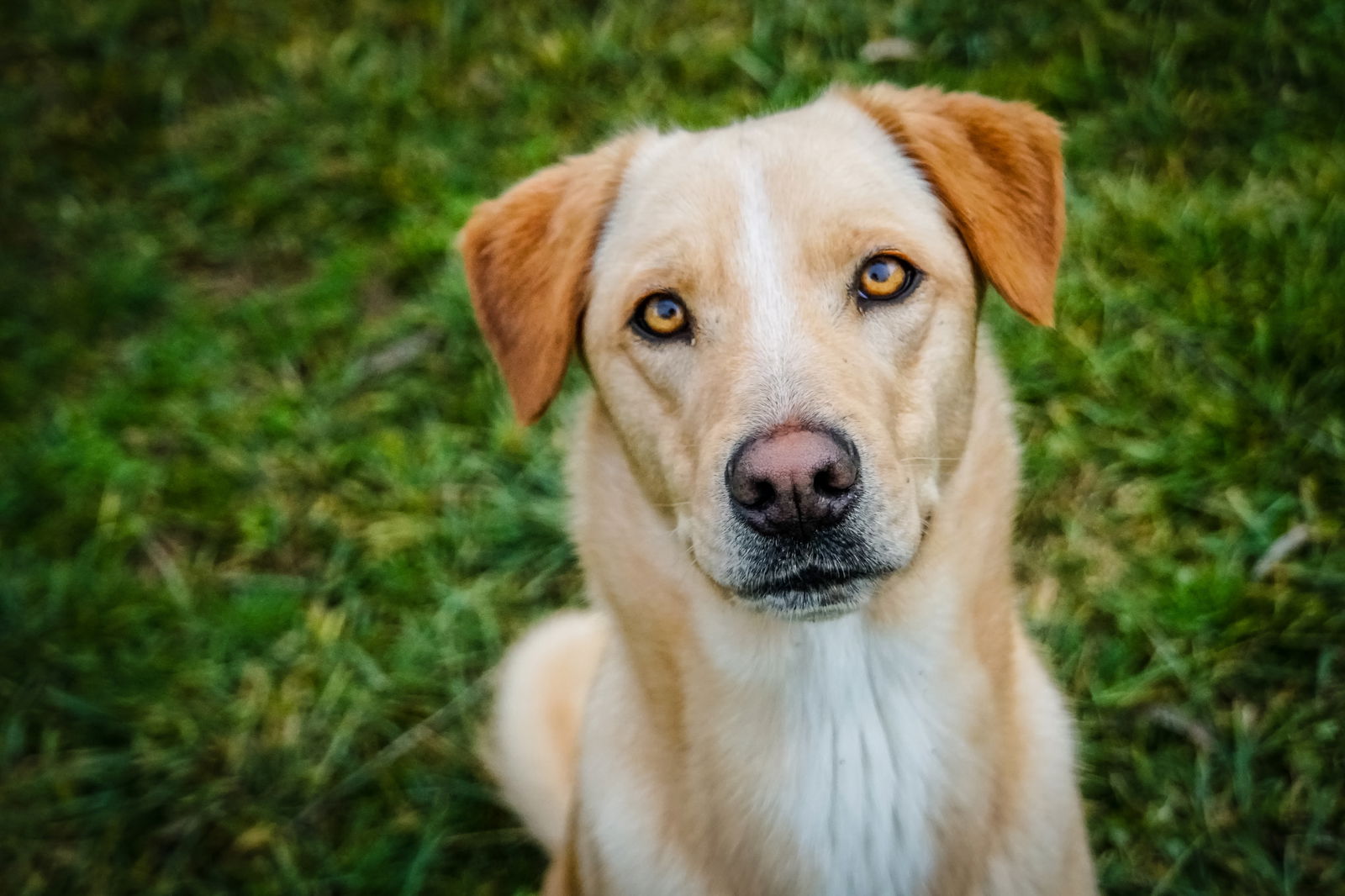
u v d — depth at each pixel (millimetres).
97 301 1060
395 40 1211
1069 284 918
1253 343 871
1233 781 762
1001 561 646
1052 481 868
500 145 1106
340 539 923
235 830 832
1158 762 777
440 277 1023
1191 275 907
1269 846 751
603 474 658
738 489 573
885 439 583
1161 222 929
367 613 896
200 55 1232
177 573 924
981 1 1084
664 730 649
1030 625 830
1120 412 874
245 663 884
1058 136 661
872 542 579
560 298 649
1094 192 958
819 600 587
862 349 596
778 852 650
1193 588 811
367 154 1114
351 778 841
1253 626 795
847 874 652
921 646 631
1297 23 1006
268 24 1249
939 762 640
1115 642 813
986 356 659
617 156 662
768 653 630
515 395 665
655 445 619
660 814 651
